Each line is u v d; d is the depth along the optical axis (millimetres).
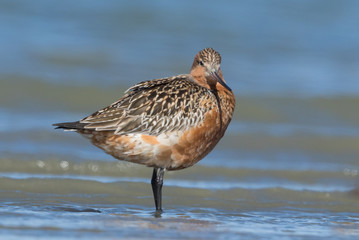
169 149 13016
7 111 22781
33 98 24469
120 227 11781
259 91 27188
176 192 15375
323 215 13898
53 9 35312
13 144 19234
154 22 35312
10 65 27359
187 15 36688
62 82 26297
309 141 21875
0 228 11219
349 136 22562
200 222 12641
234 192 15656
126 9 36438
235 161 19312
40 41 31016
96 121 12594
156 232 11547
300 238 11641
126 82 27266
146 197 14820
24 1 35844
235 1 39656
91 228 11586
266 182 17250
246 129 22719
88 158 18312
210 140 13547
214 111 13336
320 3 40375
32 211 12789
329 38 35938
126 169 17781
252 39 34625
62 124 12570
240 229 12148
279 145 21328
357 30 37312
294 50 33875
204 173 17781
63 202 13859
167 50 31938
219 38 34406
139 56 30641
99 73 27984
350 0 41156
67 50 30172
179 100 13062
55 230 11297
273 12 38531
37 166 17391
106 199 14398
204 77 14109
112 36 32906
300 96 26922
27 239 10664
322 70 31312
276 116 24547
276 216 13625
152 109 12836
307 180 17703
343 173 18500
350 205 14953
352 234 12141
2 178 15469
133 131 12711
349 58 33562
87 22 34406
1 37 30984
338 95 27297
